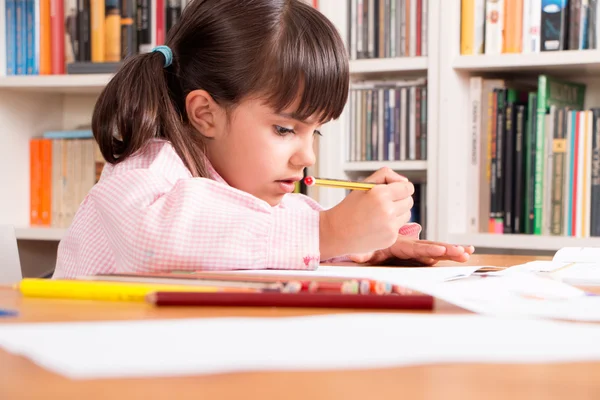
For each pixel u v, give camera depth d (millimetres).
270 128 1017
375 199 827
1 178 2047
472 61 1681
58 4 1996
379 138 1777
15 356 339
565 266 848
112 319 451
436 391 281
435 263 1050
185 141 1007
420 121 1743
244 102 1013
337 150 1792
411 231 1207
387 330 385
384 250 1052
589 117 1628
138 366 301
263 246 776
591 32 1631
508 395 278
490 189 1712
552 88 1695
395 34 1752
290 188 1054
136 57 1067
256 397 265
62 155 2076
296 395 269
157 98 1018
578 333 390
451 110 1694
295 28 1006
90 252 883
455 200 1721
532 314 465
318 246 794
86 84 1940
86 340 349
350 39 1783
